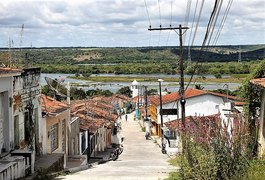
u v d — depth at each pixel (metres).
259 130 18.30
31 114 20.67
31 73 20.67
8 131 17.38
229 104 27.08
